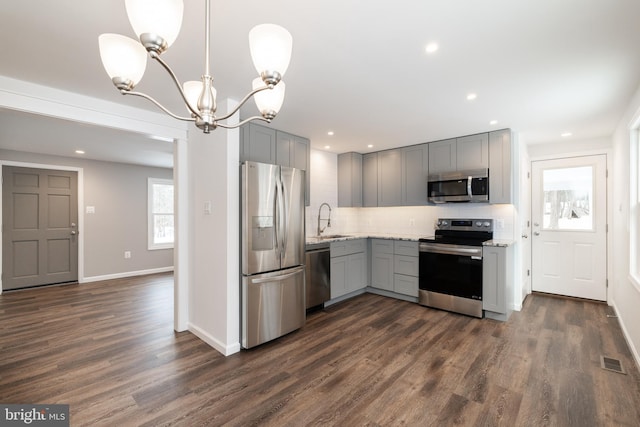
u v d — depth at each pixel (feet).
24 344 9.18
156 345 9.15
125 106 9.00
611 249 12.60
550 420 5.77
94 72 6.98
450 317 11.43
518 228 12.10
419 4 4.70
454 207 13.91
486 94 8.26
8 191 15.19
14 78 7.23
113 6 4.78
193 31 5.40
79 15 4.98
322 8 4.78
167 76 7.19
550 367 7.70
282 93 4.89
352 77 7.24
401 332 10.02
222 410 6.12
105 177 18.19
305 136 12.64
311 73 7.04
